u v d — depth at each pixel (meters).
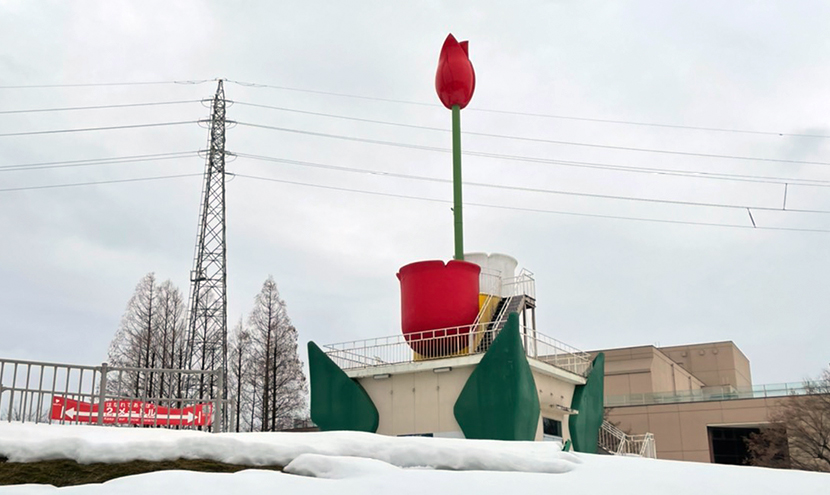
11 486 9.31
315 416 26.38
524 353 23.67
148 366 49.38
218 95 52.31
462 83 29.72
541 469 11.85
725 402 60.34
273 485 9.59
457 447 12.20
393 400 25.44
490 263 29.53
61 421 15.01
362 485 9.77
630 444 34.88
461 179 29.09
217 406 16.94
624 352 73.06
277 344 54.16
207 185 50.41
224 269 48.94
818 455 48.12
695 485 10.61
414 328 26.69
